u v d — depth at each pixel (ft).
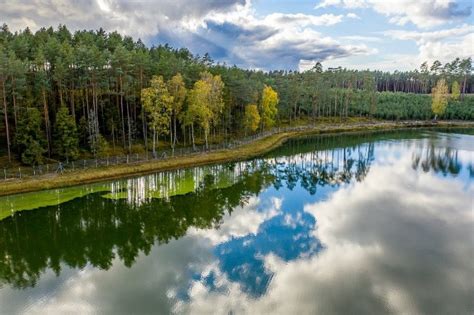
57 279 85.92
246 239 106.01
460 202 135.74
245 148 246.27
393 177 176.35
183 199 144.87
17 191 146.92
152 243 105.70
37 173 163.53
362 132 357.82
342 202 138.41
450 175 177.78
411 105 443.32
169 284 81.71
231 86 270.26
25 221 122.52
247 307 72.08
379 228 111.34
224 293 77.36
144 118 218.18
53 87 208.54
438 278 81.97
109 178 171.12
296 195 149.38
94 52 202.28
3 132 201.98
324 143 290.97
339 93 451.94
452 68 539.70
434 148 257.55
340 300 73.92
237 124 290.97
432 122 412.36
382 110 437.58
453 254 93.61
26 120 169.89
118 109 219.82
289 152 252.62
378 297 74.64
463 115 434.30
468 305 71.82
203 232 112.37
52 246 105.40
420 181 167.22
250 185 165.48
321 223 117.08
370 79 462.19
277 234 109.09
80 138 201.16
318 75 437.58
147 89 198.08
